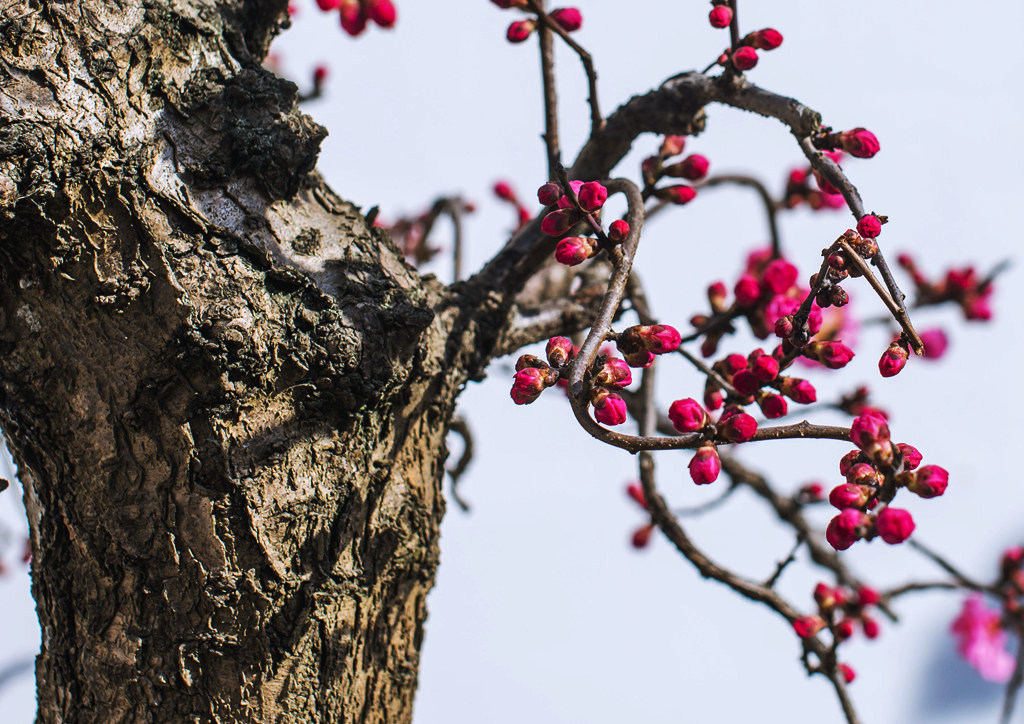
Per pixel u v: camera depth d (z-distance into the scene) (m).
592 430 0.99
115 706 1.05
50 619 1.06
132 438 1.04
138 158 1.03
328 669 1.05
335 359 1.04
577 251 1.02
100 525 1.04
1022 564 1.40
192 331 1.02
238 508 1.04
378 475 1.06
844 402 1.18
